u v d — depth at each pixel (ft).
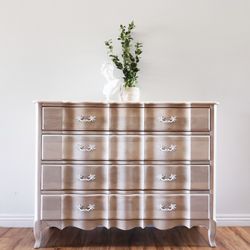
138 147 6.60
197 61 8.27
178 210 6.63
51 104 6.54
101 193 6.59
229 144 8.28
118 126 6.58
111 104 6.57
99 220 6.57
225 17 8.30
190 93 8.27
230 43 8.30
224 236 7.45
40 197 6.55
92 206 6.57
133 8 8.23
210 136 6.66
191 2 8.28
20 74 8.12
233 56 8.30
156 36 8.25
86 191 6.57
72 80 8.19
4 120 8.09
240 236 7.45
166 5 8.26
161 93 8.24
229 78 8.30
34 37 8.14
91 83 8.20
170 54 8.25
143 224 6.58
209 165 6.66
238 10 8.32
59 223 6.57
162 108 6.61
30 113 8.12
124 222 6.57
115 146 6.59
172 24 8.27
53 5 8.16
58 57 8.17
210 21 8.29
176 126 6.63
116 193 6.58
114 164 6.59
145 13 8.25
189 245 6.88
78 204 6.56
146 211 6.59
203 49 8.28
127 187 6.58
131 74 7.68
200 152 6.64
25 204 8.12
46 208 6.55
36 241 6.63
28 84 8.13
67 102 6.52
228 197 8.27
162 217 6.61
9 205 8.11
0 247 6.70
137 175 6.59
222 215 8.25
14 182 8.11
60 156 6.56
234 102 8.30
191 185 6.63
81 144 6.57
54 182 6.56
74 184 6.57
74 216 6.57
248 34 8.33
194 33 8.28
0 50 8.09
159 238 7.33
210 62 8.28
